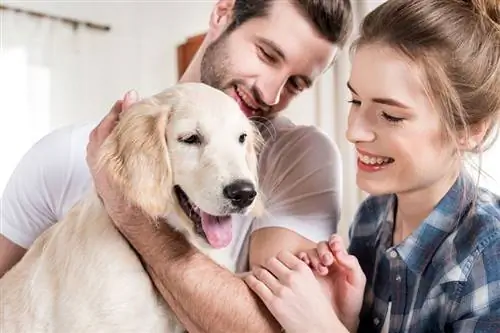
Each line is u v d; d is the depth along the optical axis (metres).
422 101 0.95
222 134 1.10
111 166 1.03
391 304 1.06
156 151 1.04
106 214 1.08
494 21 1.00
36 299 1.07
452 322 0.93
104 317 1.01
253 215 1.15
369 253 1.18
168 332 1.08
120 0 3.87
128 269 1.03
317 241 1.21
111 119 1.10
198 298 0.99
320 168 1.30
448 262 0.96
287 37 1.32
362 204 1.26
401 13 0.98
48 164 1.34
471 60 0.97
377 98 0.97
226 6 1.42
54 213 1.35
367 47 0.99
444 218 1.01
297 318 0.96
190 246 1.06
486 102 0.98
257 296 1.02
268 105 1.39
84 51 4.04
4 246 1.36
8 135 3.66
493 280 0.88
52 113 3.88
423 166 0.97
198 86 1.16
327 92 2.77
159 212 1.03
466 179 1.03
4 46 3.68
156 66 4.40
